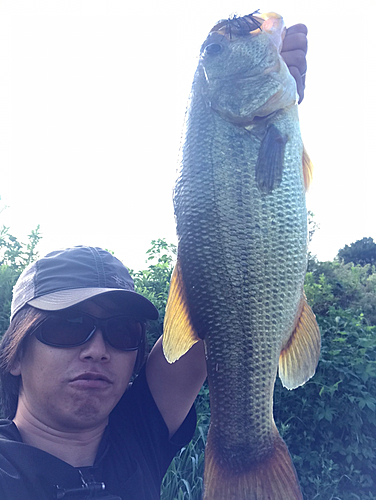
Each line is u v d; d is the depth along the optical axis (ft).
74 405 1.67
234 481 1.75
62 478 1.58
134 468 1.77
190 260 1.84
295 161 1.90
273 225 1.80
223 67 1.95
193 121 1.94
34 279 1.82
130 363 1.82
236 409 1.80
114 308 1.82
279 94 1.92
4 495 1.45
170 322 1.84
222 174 1.83
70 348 1.69
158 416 2.01
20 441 1.68
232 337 1.80
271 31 2.05
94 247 2.00
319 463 4.51
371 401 4.66
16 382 1.83
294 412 4.87
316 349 1.86
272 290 1.79
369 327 5.97
